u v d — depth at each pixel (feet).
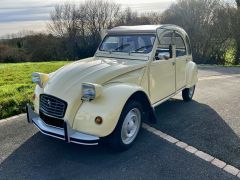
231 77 37.99
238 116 19.67
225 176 12.11
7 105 20.76
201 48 82.74
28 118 14.66
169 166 12.85
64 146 14.73
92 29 120.57
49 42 116.67
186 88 22.49
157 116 19.56
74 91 13.03
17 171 12.48
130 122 14.28
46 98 13.52
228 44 79.15
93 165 12.92
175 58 19.39
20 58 110.63
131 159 13.43
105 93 13.05
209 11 78.79
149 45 16.70
